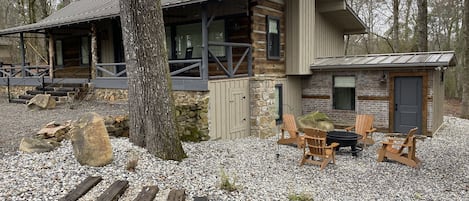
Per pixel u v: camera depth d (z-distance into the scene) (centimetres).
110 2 1399
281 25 1120
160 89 592
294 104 1210
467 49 1435
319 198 509
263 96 987
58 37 1595
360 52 2781
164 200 433
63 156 553
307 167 681
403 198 524
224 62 1079
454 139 1003
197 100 841
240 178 562
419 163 716
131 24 588
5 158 536
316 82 1222
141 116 618
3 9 2825
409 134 702
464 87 1475
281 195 502
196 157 652
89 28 1347
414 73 1029
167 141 598
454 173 659
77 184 447
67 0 2447
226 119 897
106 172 501
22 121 834
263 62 1034
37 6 2402
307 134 695
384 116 1093
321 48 1308
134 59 599
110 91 1125
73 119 854
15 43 2875
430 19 2359
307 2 1150
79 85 1217
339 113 1180
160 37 592
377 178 623
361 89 1130
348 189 558
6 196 397
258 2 997
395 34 1978
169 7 884
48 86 1287
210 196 465
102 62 1422
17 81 1416
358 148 859
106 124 736
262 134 980
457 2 2216
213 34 1103
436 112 1100
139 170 526
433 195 541
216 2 859
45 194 411
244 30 1031
